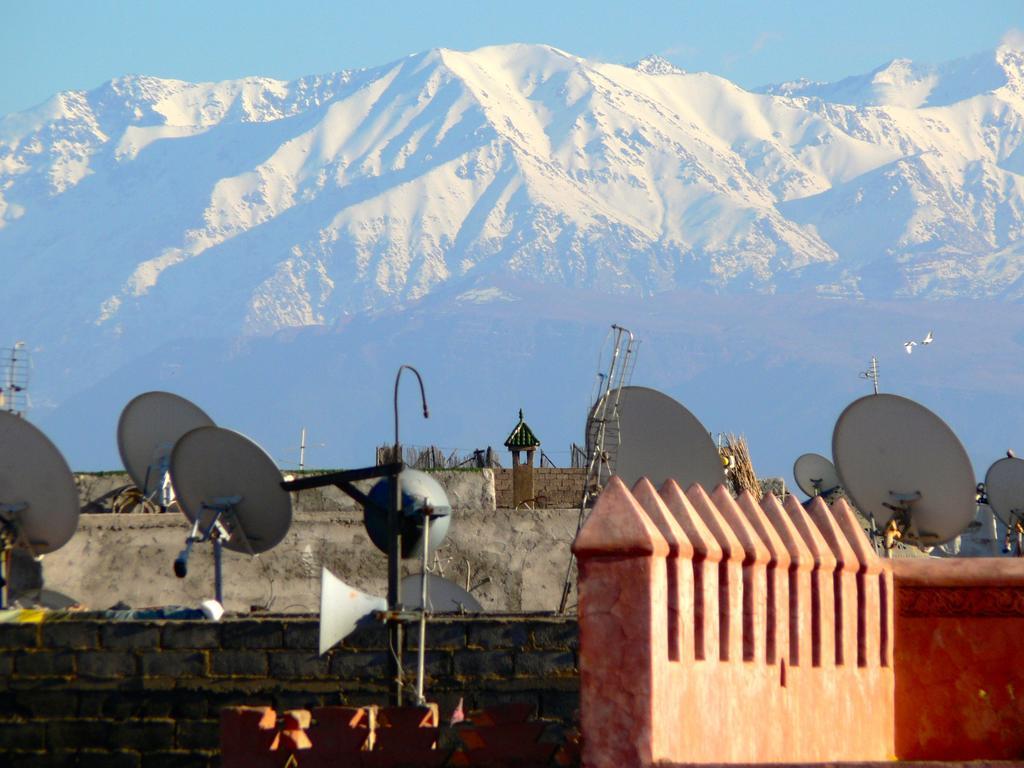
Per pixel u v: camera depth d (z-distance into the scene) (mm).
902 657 69562
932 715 69062
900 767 49969
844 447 100000
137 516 109625
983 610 68875
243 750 57469
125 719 72875
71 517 92250
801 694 61594
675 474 96812
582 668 50656
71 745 72938
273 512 86312
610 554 50750
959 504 96500
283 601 108188
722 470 96500
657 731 50062
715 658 54750
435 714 59312
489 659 71375
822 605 64125
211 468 86812
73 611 78750
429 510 66562
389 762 56438
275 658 72750
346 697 72125
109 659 73500
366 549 109250
